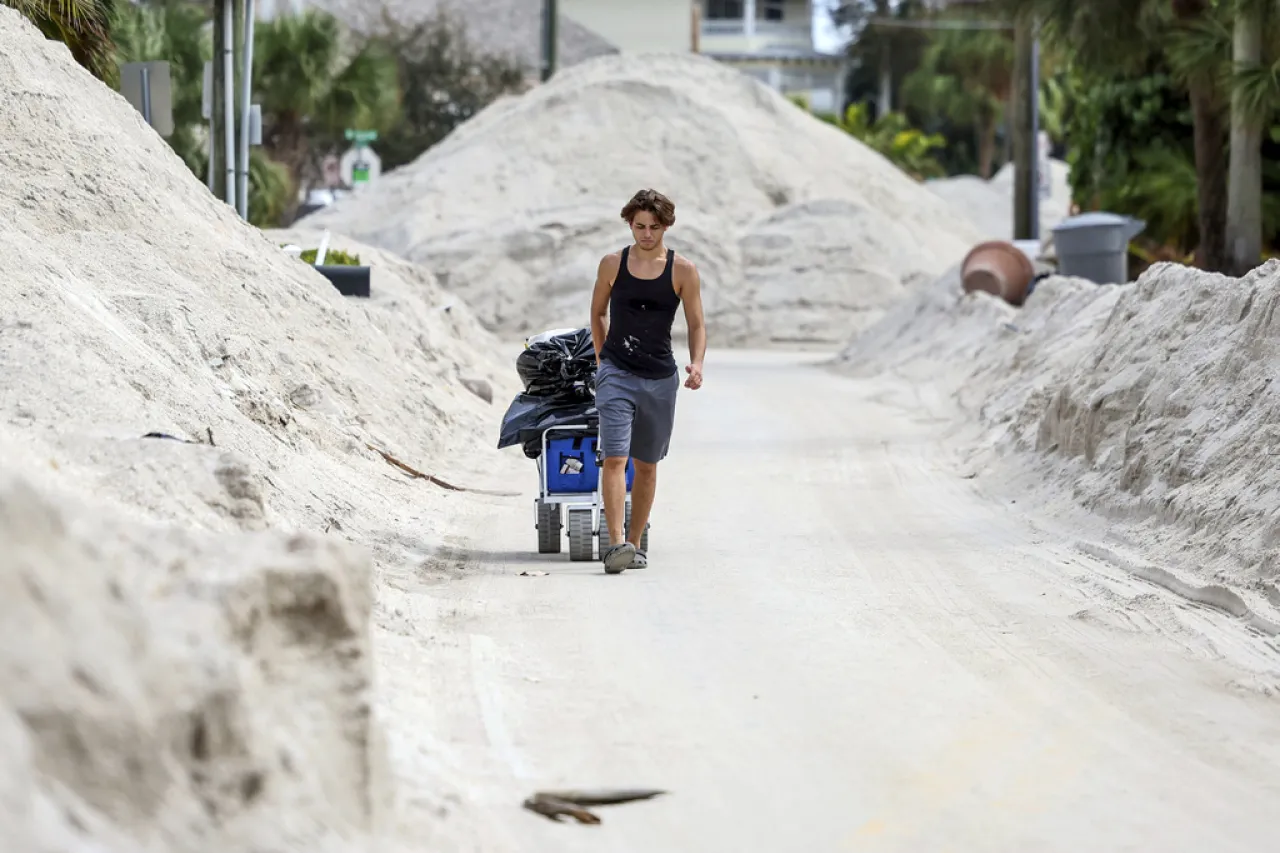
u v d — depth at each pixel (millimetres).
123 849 11930
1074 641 27141
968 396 74375
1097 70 111000
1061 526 40062
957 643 26969
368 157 182375
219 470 24656
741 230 165750
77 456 24109
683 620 28609
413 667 23859
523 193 171750
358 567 16969
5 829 10828
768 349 152375
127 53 115625
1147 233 124875
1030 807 18516
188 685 13562
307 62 155875
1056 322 70625
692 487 47844
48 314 32719
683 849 17047
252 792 13742
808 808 18406
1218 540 32406
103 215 45969
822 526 40688
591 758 20094
